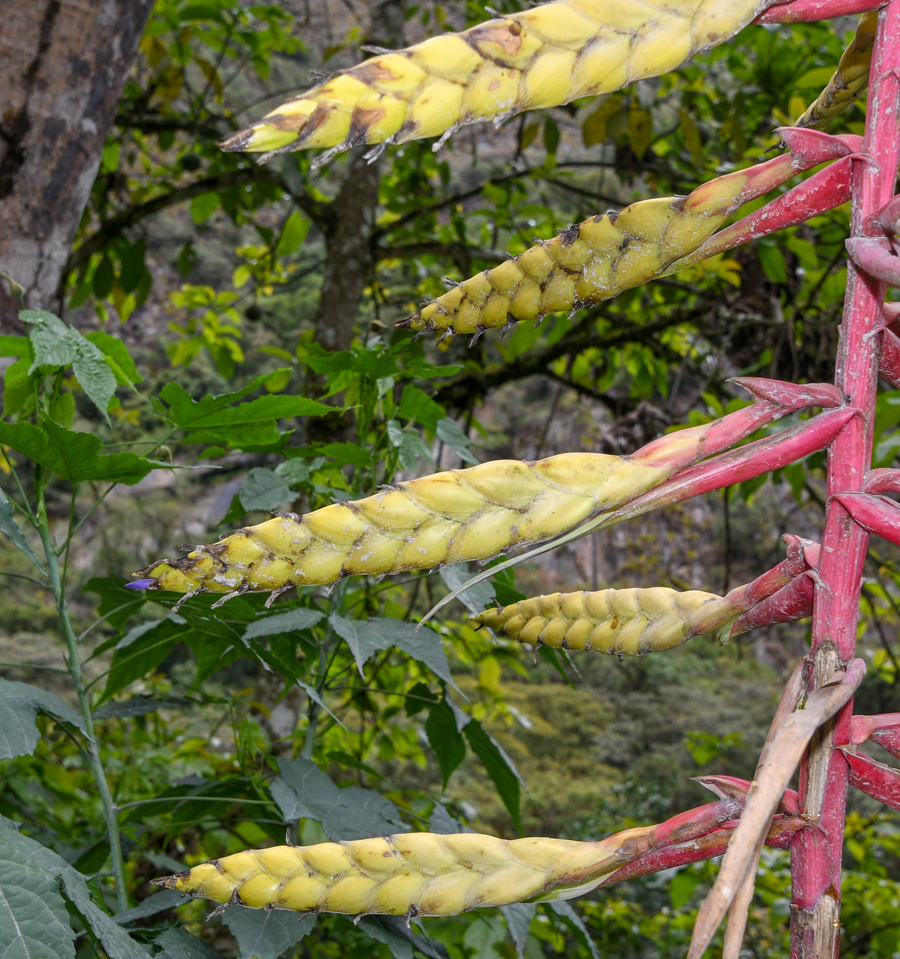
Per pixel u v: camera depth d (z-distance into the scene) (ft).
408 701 3.88
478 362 12.46
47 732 7.04
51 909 2.17
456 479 1.28
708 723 55.67
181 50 11.34
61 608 3.16
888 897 10.62
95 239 11.15
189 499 60.49
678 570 24.47
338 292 9.80
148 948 2.74
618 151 11.14
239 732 3.68
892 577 10.03
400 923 3.00
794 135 1.36
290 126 1.08
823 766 1.35
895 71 1.36
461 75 1.16
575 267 1.37
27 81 5.04
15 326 5.03
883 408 5.32
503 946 4.99
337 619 3.31
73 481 3.06
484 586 3.56
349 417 8.68
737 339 10.41
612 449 10.07
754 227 1.35
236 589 1.22
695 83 11.05
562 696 62.85
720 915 1.06
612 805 40.70
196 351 13.83
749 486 7.32
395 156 13.70
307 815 2.98
